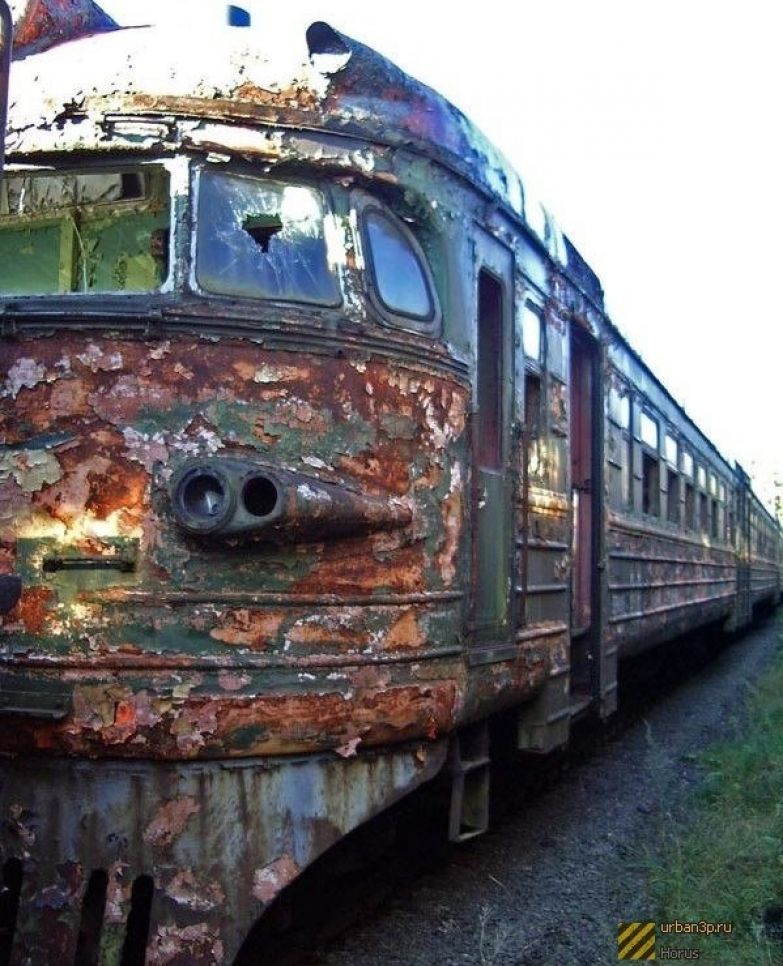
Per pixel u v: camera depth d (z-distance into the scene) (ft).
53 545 11.32
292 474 11.44
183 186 11.93
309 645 11.65
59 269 13.76
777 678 35.94
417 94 13.48
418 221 13.56
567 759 24.53
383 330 12.53
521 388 16.47
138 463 11.32
